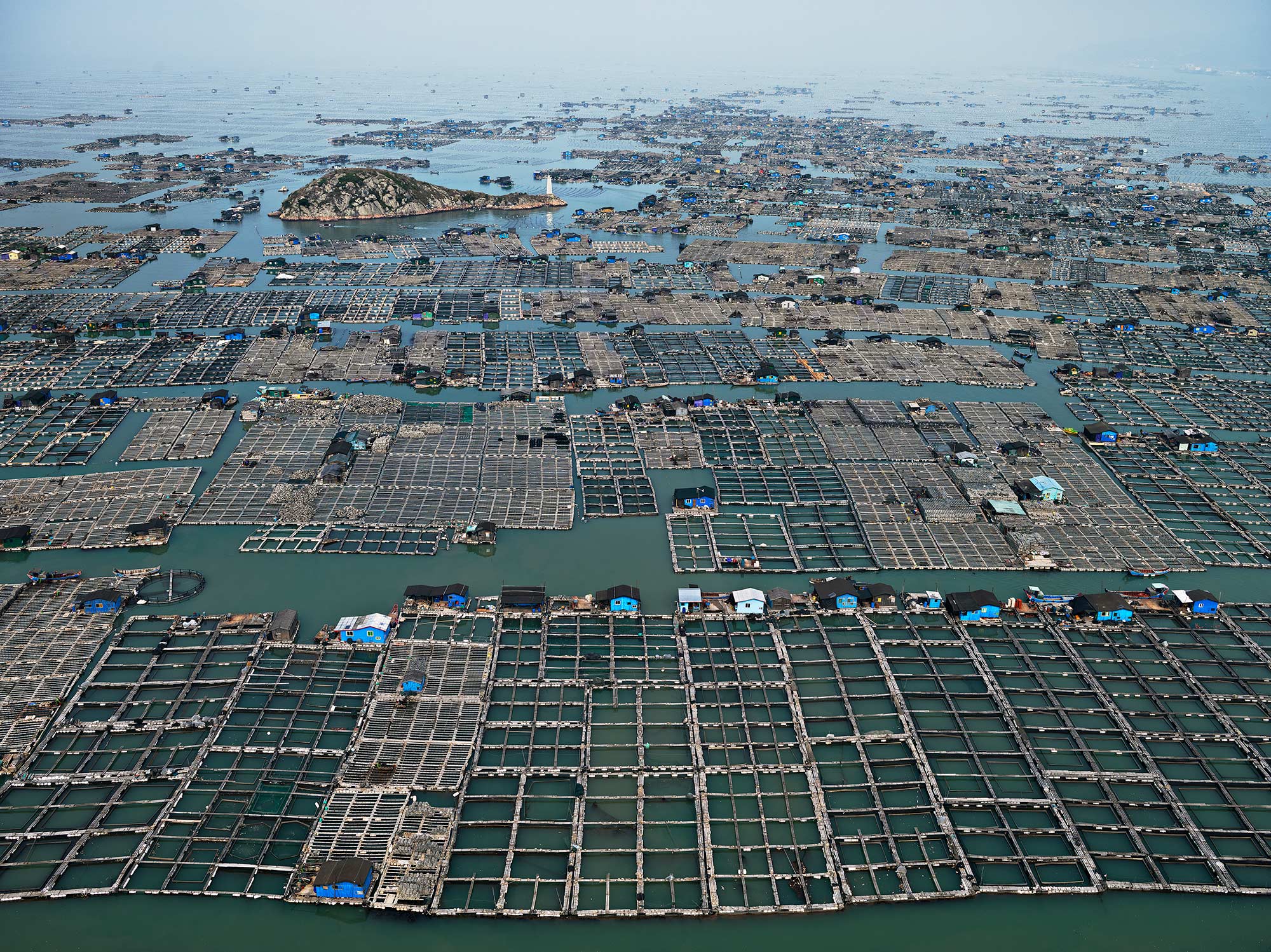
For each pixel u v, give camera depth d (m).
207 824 63.59
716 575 96.50
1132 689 79.94
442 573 95.00
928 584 95.50
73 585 89.62
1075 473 119.25
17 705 73.44
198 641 82.50
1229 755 72.62
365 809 64.56
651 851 62.50
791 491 113.00
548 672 79.88
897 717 76.25
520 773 68.62
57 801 65.25
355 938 56.84
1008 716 75.56
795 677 80.69
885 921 58.50
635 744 71.94
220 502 106.19
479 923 57.81
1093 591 95.00
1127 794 68.56
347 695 76.38
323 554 97.50
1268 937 57.91
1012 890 60.12
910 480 116.50
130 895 58.69
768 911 58.34
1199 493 114.56
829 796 67.94
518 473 115.44
